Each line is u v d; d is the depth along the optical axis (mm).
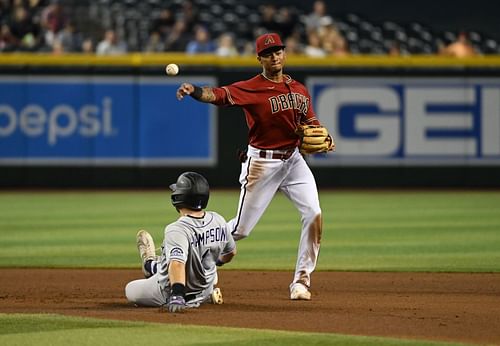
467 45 78875
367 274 33562
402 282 31562
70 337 20797
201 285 25375
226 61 71562
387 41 88500
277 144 26797
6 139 71688
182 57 71750
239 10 89438
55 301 27141
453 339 20875
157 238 43938
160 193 69688
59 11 79125
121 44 77125
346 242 43094
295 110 26609
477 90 72188
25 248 41219
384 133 72312
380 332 21719
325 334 21266
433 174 72500
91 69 71812
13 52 76188
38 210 57625
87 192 70688
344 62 72000
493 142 72250
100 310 25078
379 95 72125
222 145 72312
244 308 25438
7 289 30000
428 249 40625
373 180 72562
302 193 27094
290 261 37344
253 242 43562
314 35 77625
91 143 72125
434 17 101750
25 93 71625
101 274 33875
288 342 20312
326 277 32812
